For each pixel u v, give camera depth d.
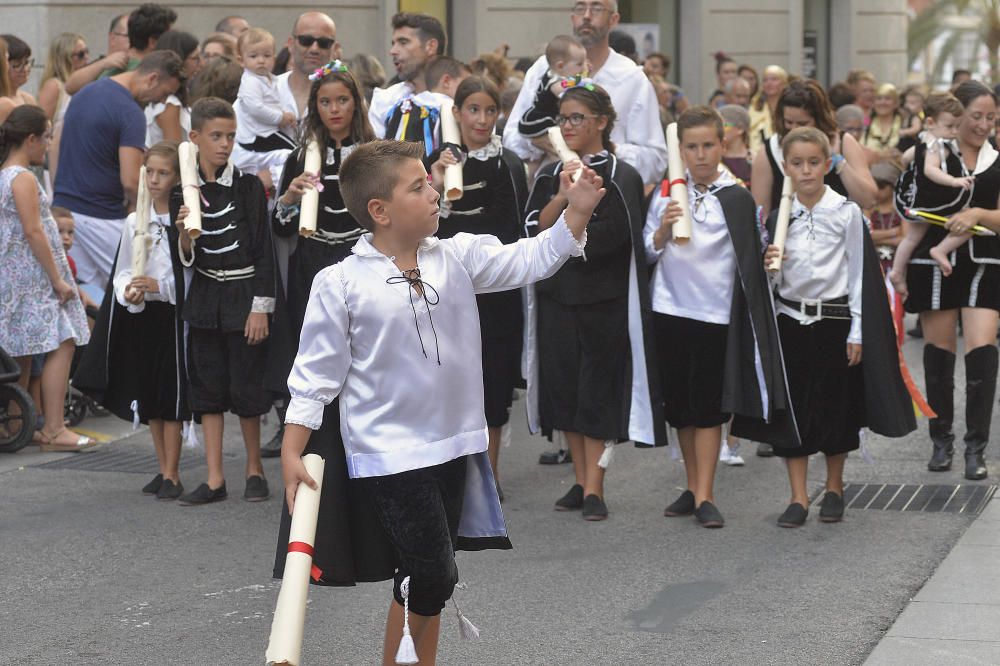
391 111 22.83
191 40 29.31
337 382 11.77
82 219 27.64
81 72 29.86
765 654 14.84
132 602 16.84
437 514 11.91
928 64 105.12
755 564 18.06
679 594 16.88
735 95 45.00
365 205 11.74
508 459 24.62
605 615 16.17
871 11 75.88
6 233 24.39
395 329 11.73
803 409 19.64
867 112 46.75
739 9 64.56
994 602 16.31
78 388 21.67
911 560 18.14
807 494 21.02
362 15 45.22
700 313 19.62
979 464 22.50
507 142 24.50
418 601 12.23
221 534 19.70
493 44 49.59
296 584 10.96
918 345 35.12
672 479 22.94
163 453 21.91
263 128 24.95
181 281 20.70
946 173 22.27
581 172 11.74
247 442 21.47
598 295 19.98
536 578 17.59
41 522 20.30
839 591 16.91
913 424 19.73
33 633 15.80
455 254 12.14
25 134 24.66
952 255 22.44
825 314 19.44
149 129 27.95
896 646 14.95
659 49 62.12
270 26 42.78
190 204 19.88
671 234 19.72
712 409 19.80
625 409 20.09
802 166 19.27
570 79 20.38
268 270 20.64
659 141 24.31
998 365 22.70
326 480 11.91
